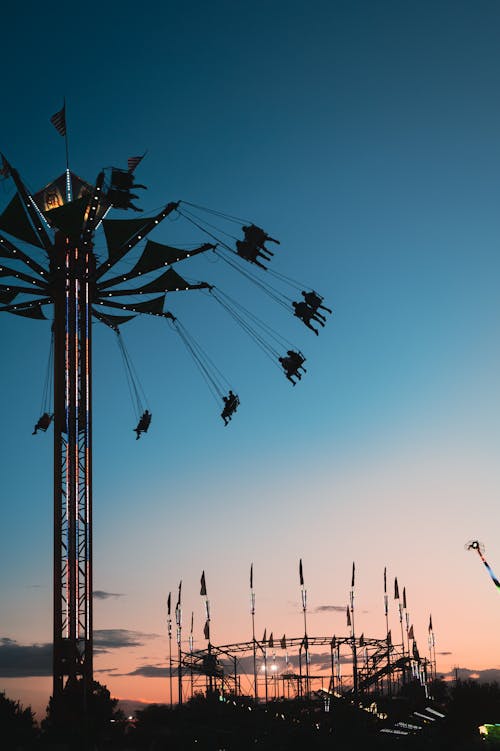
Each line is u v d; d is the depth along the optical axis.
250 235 55.56
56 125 60.81
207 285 62.00
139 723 96.06
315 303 56.00
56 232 57.75
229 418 59.62
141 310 64.31
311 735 78.81
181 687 90.88
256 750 80.88
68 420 54.34
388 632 99.00
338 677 91.06
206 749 84.25
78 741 49.16
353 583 96.50
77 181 61.62
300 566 92.94
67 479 53.47
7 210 53.88
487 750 71.50
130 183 52.59
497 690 87.00
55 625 51.19
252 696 91.69
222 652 92.69
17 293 58.16
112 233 55.56
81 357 55.88
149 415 62.78
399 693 92.62
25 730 69.25
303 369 57.12
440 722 84.75
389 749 77.81
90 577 52.31
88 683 50.62
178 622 93.44
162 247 57.16
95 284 58.59
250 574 94.56
